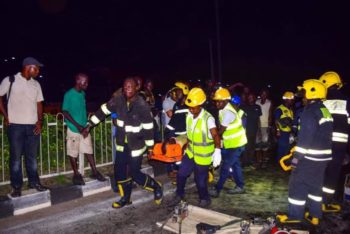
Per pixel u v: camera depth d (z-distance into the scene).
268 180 6.86
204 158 5.12
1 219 4.89
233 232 4.30
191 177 7.00
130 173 5.38
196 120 5.07
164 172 7.32
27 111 5.13
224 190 6.26
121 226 4.71
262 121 8.44
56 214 5.10
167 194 6.01
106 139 6.96
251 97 7.89
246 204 5.54
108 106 5.17
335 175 5.08
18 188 5.13
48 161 6.02
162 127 7.64
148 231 4.55
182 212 4.72
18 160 5.12
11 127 5.08
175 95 6.39
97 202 5.60
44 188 5.43
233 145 5.72
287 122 7.48
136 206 5.44
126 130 5.02
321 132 4.43
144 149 5.20
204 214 4.94
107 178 6.22
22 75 5.16
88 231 4.56
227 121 5.48
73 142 5.77
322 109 4.45
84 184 5.89
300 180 4.56
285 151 7.60
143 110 5.00
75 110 5.70
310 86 4.48
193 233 4.38
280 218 4.80
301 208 4.61
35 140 5.36
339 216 5.02
